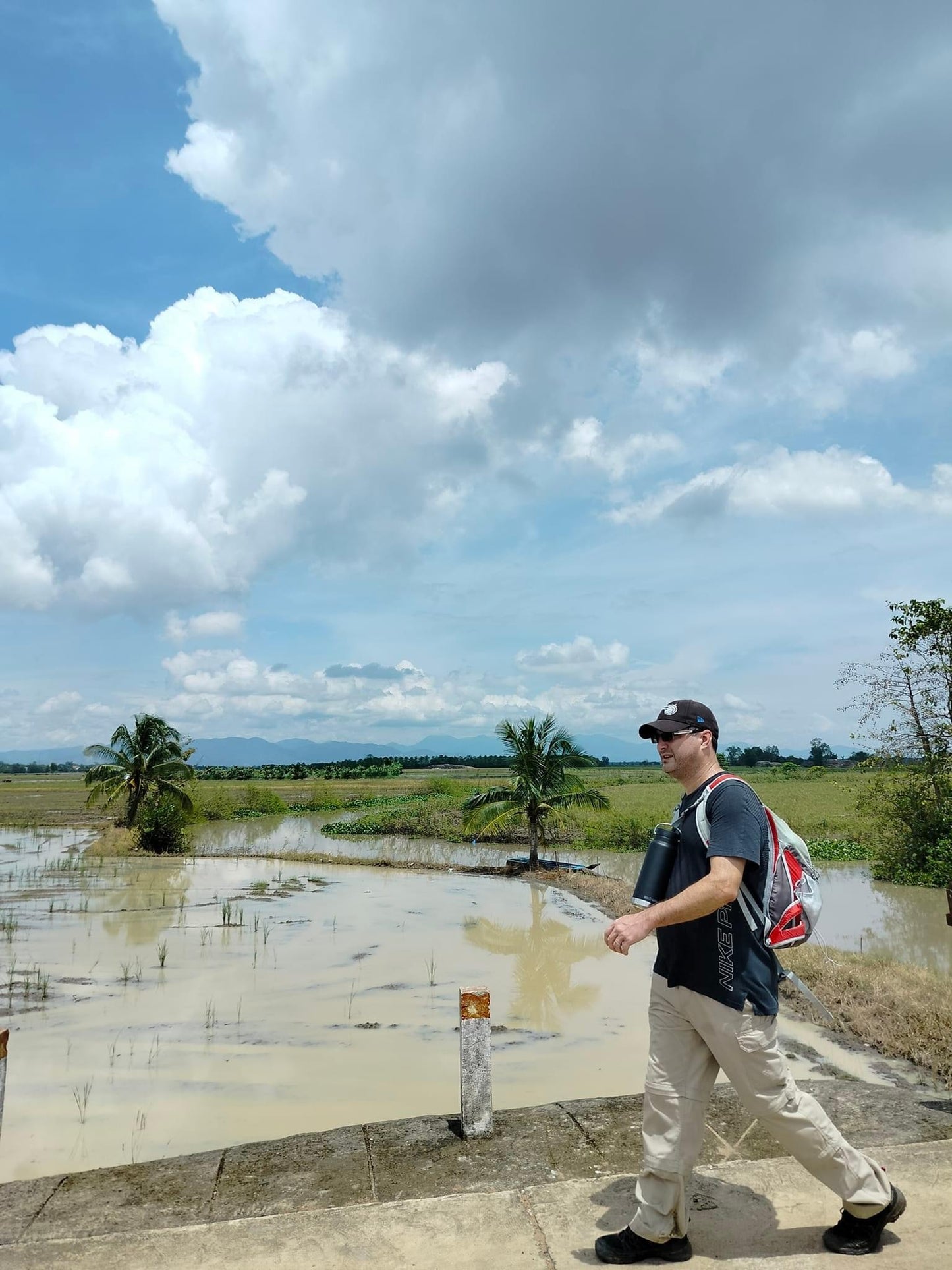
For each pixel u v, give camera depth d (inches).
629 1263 104.5
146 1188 134.9
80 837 1283.2
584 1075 295.1
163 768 1218.6
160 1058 312.3
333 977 436.1
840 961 414.9
